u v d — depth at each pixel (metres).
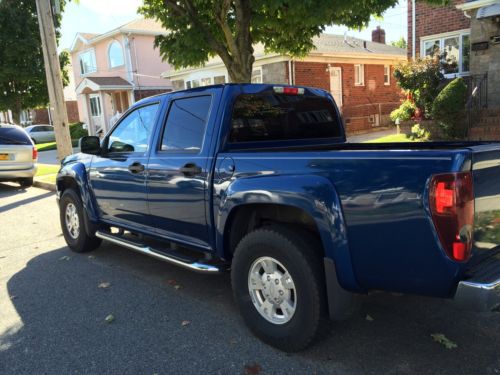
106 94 30.05
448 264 2.46
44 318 4.00
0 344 3.57
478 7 11.52
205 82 22.70
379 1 7.52
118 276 5.02
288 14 7.14
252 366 3.10
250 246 3.34
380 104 20.05
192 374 3.05
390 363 3.08
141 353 3.34
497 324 3.59
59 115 11.45
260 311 3.40
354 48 21.89
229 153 3.56
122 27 27.27
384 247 2.68
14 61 26.22
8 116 43.50
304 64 18.33
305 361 3.13
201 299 4.30
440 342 3.32
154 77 28.53
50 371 3.16
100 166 5.11
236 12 7.60
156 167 4.23
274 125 4.15
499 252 2.75
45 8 11.02
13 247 6.45
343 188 2.80
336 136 4.80
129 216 4.83
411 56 14.79
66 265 5.49
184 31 7.86
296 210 3.30
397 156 2.59
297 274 3.06
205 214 3.77
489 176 2.62
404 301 4.07
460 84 10.58
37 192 11.28
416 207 2.51
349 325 3.63
